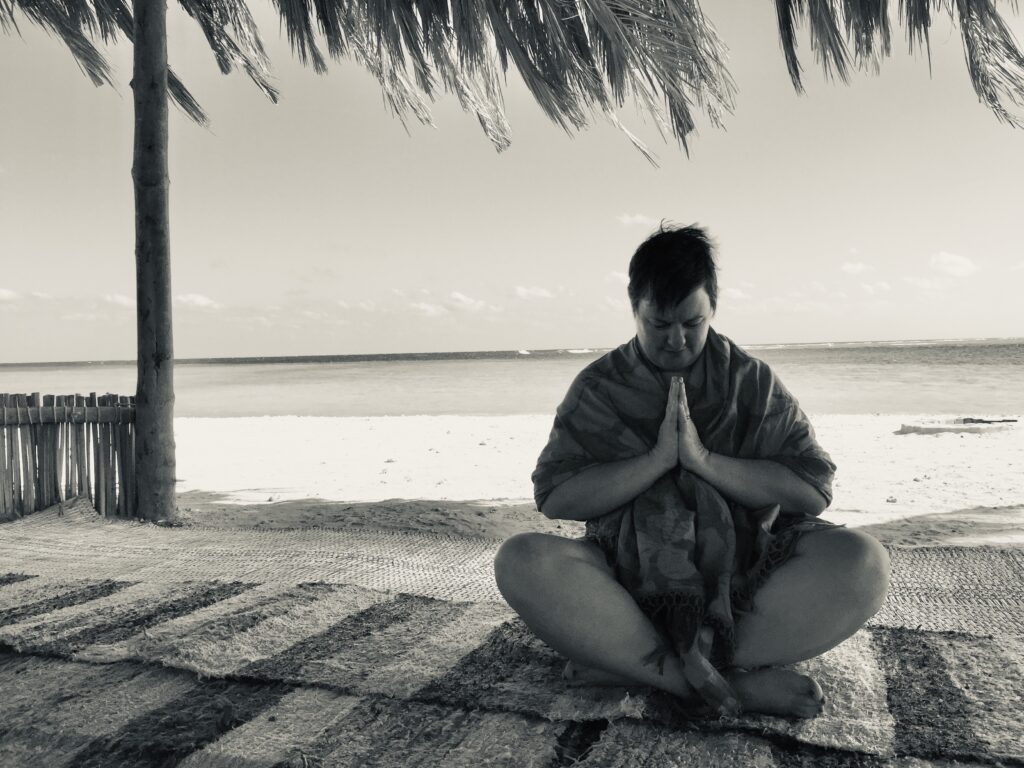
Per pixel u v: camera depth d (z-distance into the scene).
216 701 1.88
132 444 4.76
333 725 1.76
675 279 1.71
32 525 4.32
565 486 1.85
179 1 5.94
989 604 2.61
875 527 4.10
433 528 4.26
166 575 3.17
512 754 1.62
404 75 5.73
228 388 33.47
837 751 1.58
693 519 1.77
